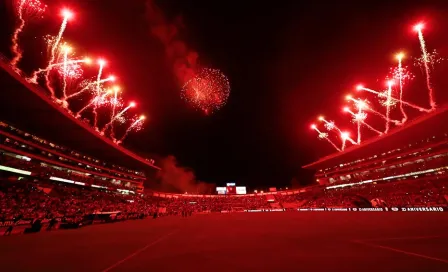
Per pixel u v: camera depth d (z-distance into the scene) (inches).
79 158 1836.9
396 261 313.0
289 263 321.4
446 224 691.4
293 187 3789.4
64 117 1307.8
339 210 2020.2
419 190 1721.2
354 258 336.8
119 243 569.3
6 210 943.7
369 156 2313.0
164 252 440.8
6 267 352.5
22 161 1310.3
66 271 327.6
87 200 1592.0
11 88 1036.5
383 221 880.3
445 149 1648.6
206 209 2965.1
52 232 874.8
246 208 2984.7
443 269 273.3
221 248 459.2
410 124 1617.9
